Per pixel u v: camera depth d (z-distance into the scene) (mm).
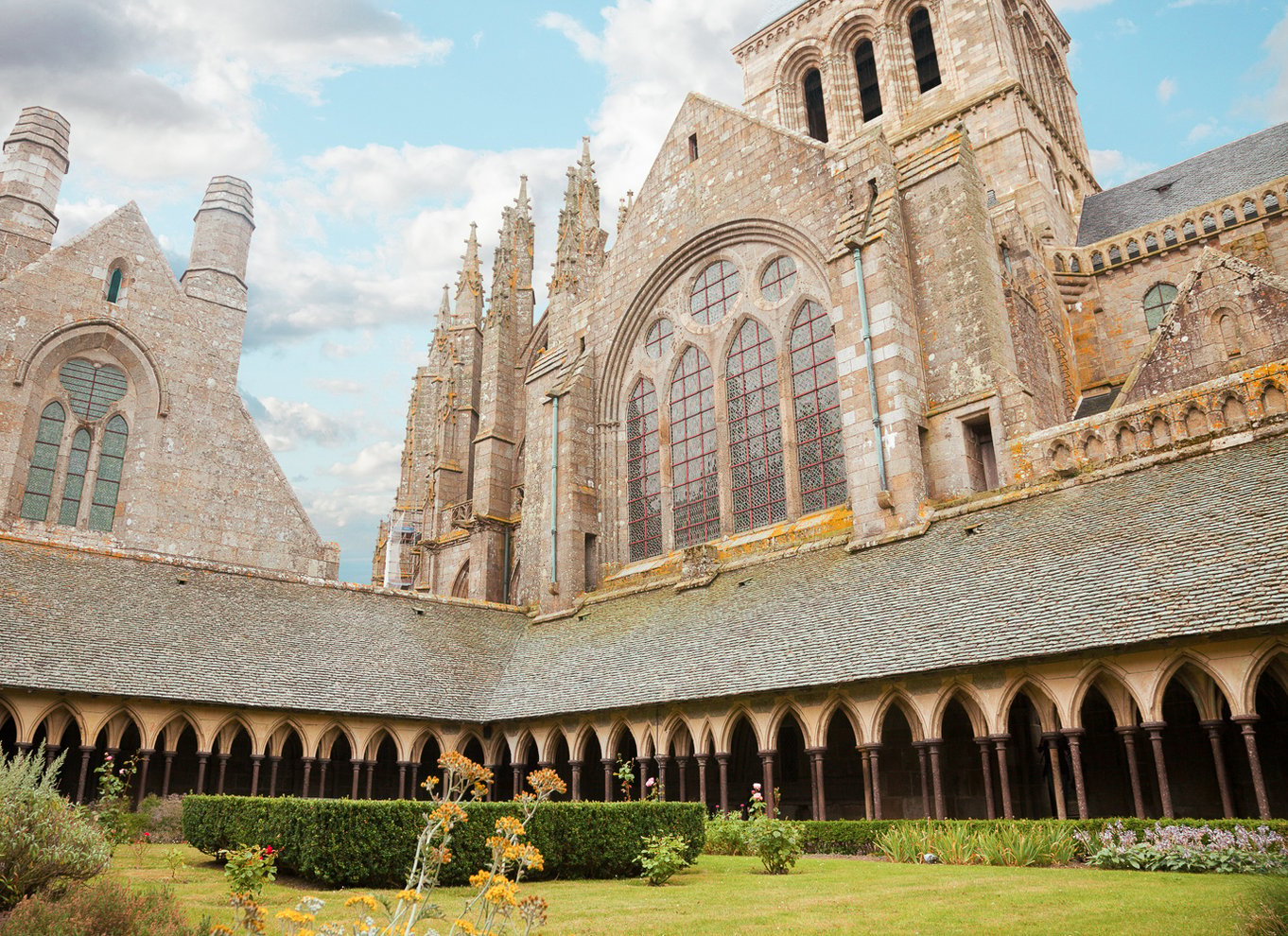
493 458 52625
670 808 18156
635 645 31672
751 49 63594
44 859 11352
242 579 34375
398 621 36531
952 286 31625
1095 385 40625
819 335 35875
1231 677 16750
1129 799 22719
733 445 38312
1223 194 43906
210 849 18750
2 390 37750
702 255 41094
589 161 52188
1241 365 27781
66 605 28109
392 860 15453
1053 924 10281
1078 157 55625
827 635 24984
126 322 41469
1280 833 15070
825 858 20125
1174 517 21266
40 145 43656
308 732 28594
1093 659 18625
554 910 12461
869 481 30188
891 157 35219
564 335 46750
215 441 42656
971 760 24984
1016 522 25562
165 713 26281
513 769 33031
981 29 50656
